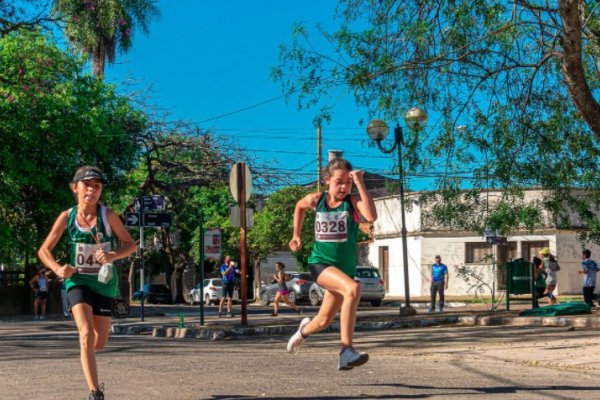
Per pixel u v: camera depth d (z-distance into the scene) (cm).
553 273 2852
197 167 3666
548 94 1755
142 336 1878
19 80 2928
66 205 3219
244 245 1884
